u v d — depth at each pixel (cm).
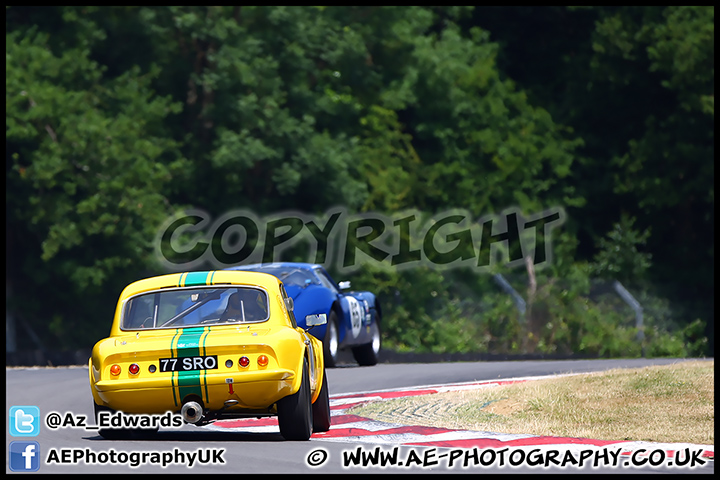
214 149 13588
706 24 16212
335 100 14388
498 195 15975
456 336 13825
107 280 12600
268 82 13425
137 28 13488
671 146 16538
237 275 4150
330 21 14612
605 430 4350
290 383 3844
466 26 18112
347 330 7231
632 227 17000
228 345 3800
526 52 18162
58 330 12700
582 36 18125
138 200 12338
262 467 3366
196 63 13938
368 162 14800
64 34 13138
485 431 4328
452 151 15900
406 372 7225
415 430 4366
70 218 12219
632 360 8444
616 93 17250
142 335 3966
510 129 16312
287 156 13688
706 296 16000
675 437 4166
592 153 17288
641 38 16600
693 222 17025
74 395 5891
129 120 12738
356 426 4553
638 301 15062
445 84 15762
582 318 13950
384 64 15625
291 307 4241
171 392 3791
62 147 11981
